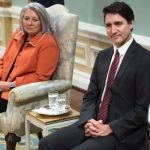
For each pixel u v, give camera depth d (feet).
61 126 7.79
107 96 6.90
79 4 13.03
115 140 6.51
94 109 7.17
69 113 8.02
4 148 9.73
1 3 16.87
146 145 6.69
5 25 17.13
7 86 8.86
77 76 13.66
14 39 9.56
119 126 6.47
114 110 6.70
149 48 10.24
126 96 6.59
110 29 6.67
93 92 7.30
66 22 8.95
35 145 9.80
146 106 6.45
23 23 9.09
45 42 8.79
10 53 9.47
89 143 6.48
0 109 9.07
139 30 10.68
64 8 9.46
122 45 6.77
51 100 8.07
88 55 13.03
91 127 6.63
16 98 8.21
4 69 9.49
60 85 8.75
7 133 8.51
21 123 8.47
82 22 12.96
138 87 6.48
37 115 7.92
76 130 7.02
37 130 8.64
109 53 7.11
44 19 8.92
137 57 6.58
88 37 12.77
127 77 6.56
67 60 8.91
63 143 6.85
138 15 10.62
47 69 8.79
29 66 8.83
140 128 6.57
